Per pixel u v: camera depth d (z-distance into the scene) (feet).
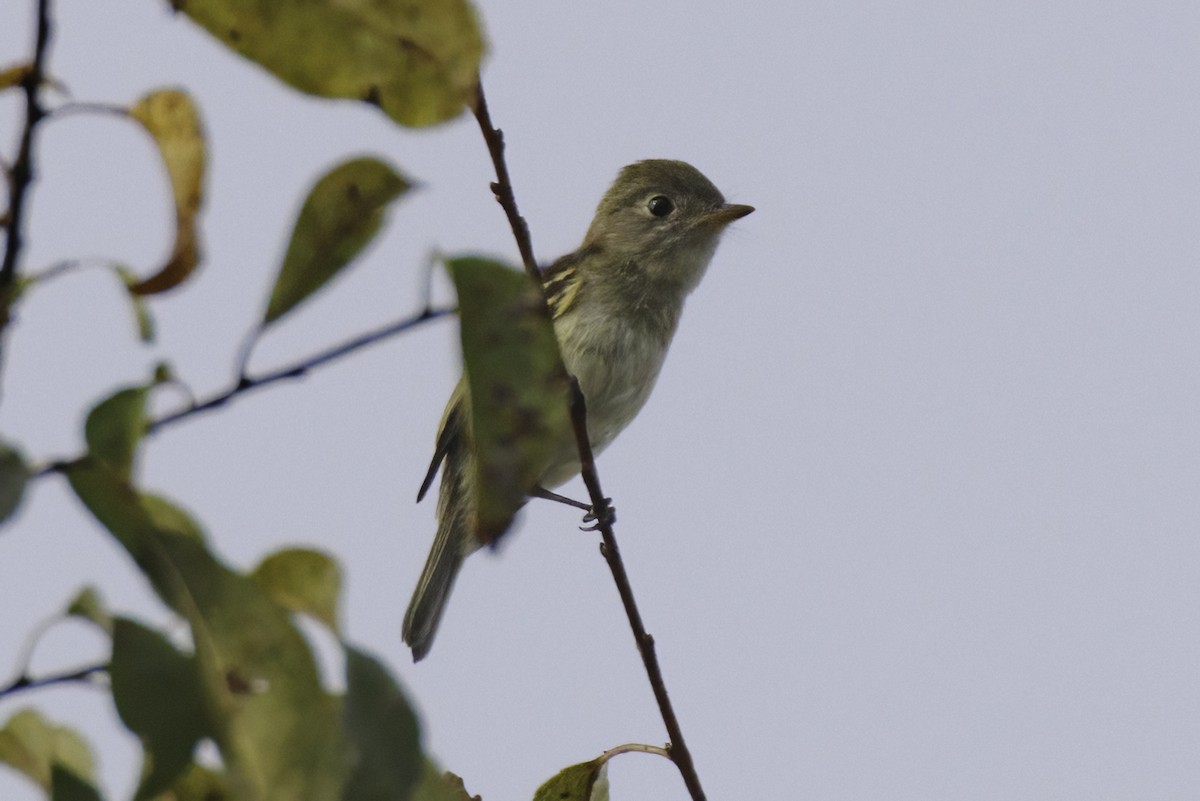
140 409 15.21
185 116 16.21
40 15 14.76
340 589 19.44
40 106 14.99
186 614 15.96
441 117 16.72
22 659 15.74
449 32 16.44
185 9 16.30
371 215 16.60
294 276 16.47
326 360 16.02
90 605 16.17
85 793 18.19
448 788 18.47
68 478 15.29
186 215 16.19
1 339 15.30
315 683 16.03
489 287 16.30
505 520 17.02
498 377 16.65
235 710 15.85
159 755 15.57
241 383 15.89
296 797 15.70
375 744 15.88
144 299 16.70
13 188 14.87
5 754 19.95
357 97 16.67
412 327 16.38
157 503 16.39
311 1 16.28
